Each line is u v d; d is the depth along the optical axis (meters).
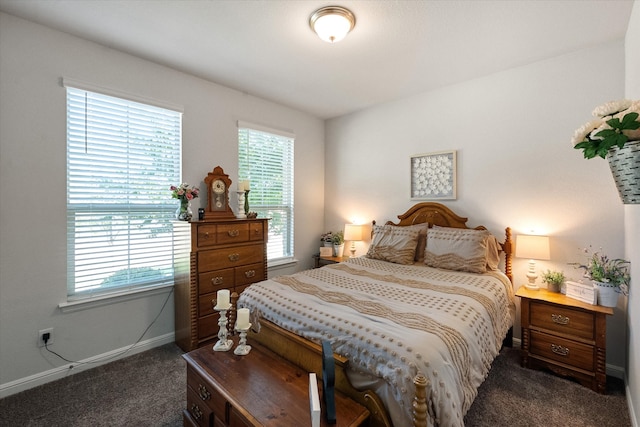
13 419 1.79
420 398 1.06
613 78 2.33
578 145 1.04
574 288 2.29
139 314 2.64
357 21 2.07
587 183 2.44
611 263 2.24
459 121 3.13
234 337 1.93
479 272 2.56
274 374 1.49
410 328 1.41
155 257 2.75
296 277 2.41
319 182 4.36
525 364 2.35
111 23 2.11
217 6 1.92
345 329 1.45
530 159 2.70
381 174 3.80
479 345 1.58
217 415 1.38
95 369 2.34
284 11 1.98
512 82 2.79
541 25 2.12
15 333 2.05
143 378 2.22
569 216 2.51
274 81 3.10
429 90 3.33
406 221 3.46
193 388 1.59
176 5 1.92
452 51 2.48
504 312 2.22
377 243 3.25
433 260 2.81
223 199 3.10
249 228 3.02
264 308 1.86
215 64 2.72
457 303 1.79
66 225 2.25
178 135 2.88
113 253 2.50
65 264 2.25
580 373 2.11
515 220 2.79
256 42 2.35
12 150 2.04
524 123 2.73
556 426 1.72
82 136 2.33
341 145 4.23
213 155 3.12
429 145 3.36
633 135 0.92
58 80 2.20
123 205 2.55
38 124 2.13
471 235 2.71
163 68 2.75
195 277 2.58
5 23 2.01
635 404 1.72
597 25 2.12
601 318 2.04
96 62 2.37
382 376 1.24
